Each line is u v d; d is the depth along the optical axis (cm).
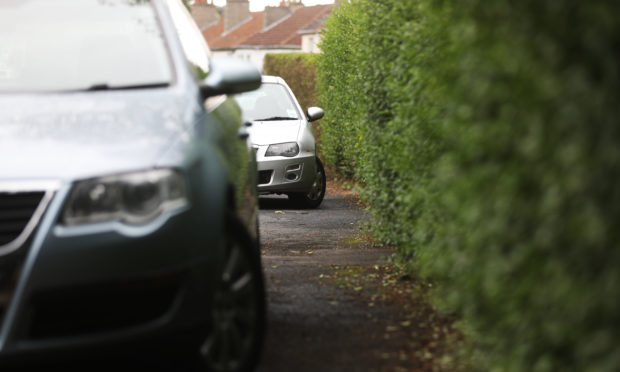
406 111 820
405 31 838
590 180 389
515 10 434
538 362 488
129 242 532
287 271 1066
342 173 2423
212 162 593
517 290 473
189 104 634
